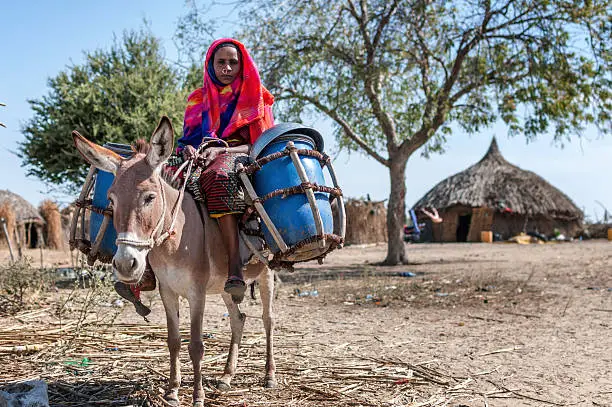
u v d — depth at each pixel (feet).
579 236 120.98
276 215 13.58
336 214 14.92
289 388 16.19
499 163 124.67
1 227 87.61
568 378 17.38
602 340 22.45
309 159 14.16
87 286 35.94
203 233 13.80
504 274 46.96
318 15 50.37
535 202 113.39
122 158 12.23
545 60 46.93
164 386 15.80
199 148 14.70
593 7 45.98
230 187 13.73
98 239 14.55
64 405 14.43
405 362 19.12
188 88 49.11
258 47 51.06
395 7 49.60
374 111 53.52
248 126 16.40
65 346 19.76
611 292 35.53
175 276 13.32
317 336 23.38
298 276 47.57
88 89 43.14
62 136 43.55
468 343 22.18
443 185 123.13
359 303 32.32
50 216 95.55
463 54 50.80
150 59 47.01
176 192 13.47
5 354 18.83
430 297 34.19
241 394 15.62
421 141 53.98
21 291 29.40
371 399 15.38
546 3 46.93
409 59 52.01
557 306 30.60
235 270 13.64
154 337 21.94
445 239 117.39
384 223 105.91
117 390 15.56
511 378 17.42
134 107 44.73
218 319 26.96
